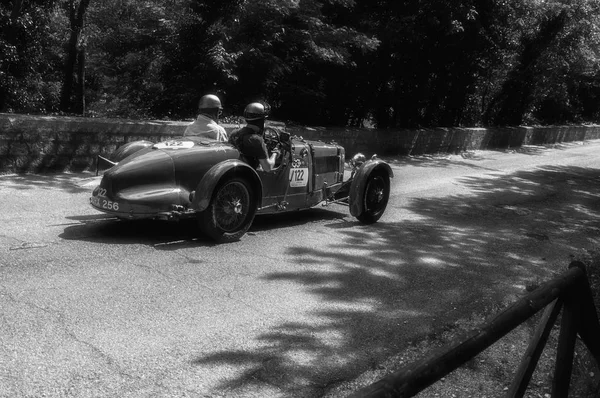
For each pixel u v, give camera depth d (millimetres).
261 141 7207
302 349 4504
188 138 7379
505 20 20766
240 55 14133
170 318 4809
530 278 6863
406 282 6348
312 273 6316
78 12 14430
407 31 17594
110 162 7148
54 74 15406
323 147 8547
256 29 14500
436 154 20469
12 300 4824
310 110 17781
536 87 28594
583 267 2584
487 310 5504
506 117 29453
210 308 5102
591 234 9688
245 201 7102
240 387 3859
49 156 10141
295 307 5336
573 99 37156
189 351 4289
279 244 7273
